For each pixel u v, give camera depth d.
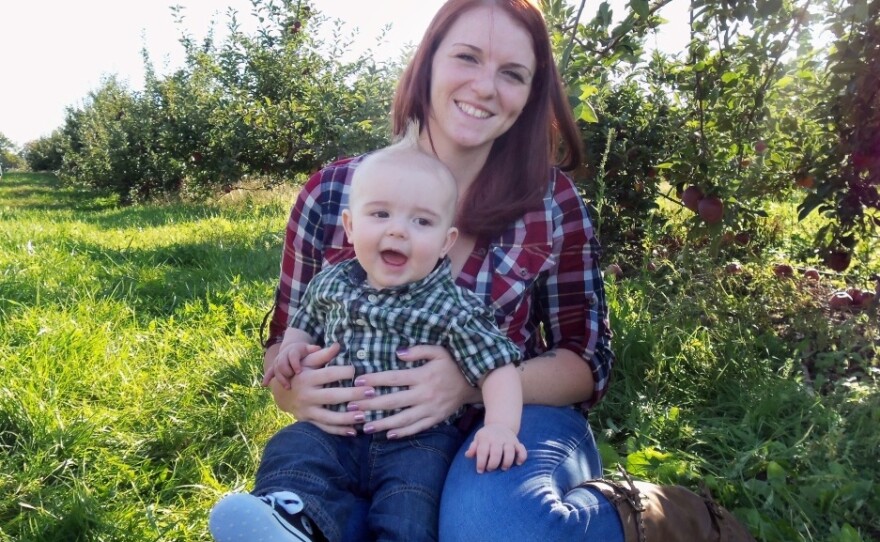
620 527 1.69
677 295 4.19
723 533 1.88
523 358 2.06
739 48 4.25
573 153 2.26
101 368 3.39
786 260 5.47
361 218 1.83
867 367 3.22
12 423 2.86
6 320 3.99
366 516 1.79
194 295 4.77
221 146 13.25
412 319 1.82
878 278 4.00
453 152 2.06
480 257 2.00
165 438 2.81
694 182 4.67
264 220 9.10
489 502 1.65
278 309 2.19
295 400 1.87
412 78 2.07
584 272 2.13
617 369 3.33
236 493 1.54
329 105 11.41
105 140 15.55
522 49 1.96
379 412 1.80
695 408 3.09
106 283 5.07
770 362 3.43
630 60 3.38
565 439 1.89
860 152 3.92
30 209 13.59
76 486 2.42
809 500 2.31
